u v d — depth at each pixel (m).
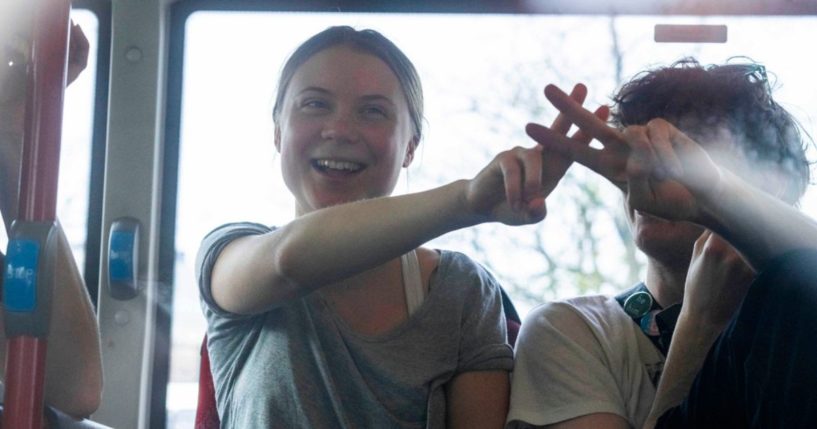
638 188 1.30
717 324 1.52
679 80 1.71
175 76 2.26
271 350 1.62
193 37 2.26
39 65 1.38
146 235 2.22
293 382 1.59
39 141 1.37
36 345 1.31
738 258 1.47
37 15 1.39
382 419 1.59
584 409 1.62
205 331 2.06
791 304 1.27
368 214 1.39
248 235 1.65
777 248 1.36
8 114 1.56
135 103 2.24
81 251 2.24
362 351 1.62
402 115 1.84
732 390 1.34
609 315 1.74
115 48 2.25
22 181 1.36
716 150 1.67
